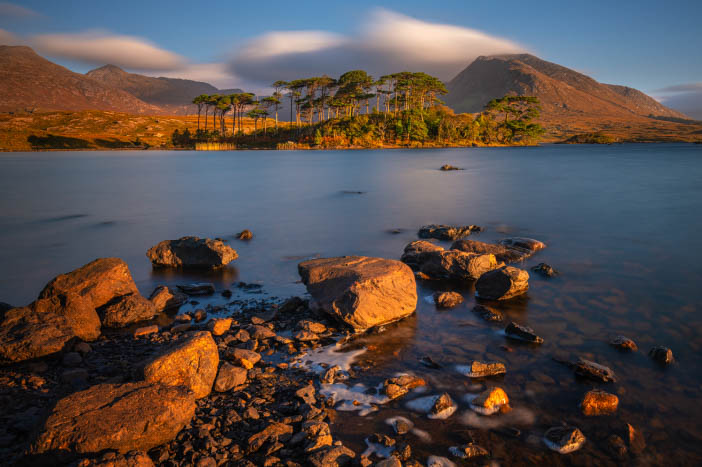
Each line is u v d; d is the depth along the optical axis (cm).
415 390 691
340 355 825
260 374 749
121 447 492
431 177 5359
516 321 994
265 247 1867
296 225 2389
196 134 19038
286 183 4862
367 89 17775
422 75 16825
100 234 2233
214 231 2264
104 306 1059
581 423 609
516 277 1128
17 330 835
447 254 1355
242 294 1245
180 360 653
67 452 473
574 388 702
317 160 9412
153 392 566
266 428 565
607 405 638
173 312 1110
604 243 1808
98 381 722
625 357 811
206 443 538
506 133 18812
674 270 1398
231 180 5300
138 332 959
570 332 930
